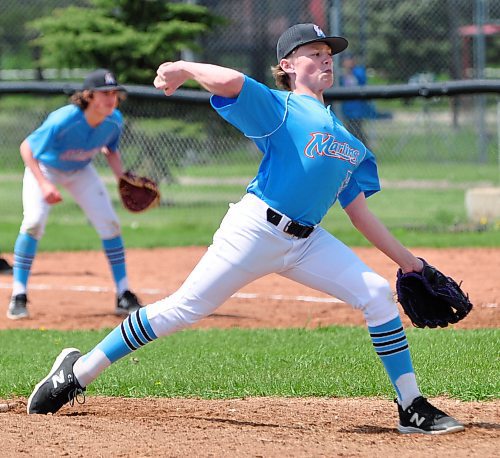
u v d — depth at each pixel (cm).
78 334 2948
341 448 1636
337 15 6812
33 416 1870
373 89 4884
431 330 2888
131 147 5947
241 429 1797
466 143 7850
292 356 2539
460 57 8662
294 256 1772
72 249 4972
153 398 2138
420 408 1773
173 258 4625
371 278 1769
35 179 3272
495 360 2427
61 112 3097
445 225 5419
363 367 2391
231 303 3553
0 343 2822
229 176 6231
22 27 9962
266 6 8062
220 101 1703
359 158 1788
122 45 6378
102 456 1567
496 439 1716
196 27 6462
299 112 1720
